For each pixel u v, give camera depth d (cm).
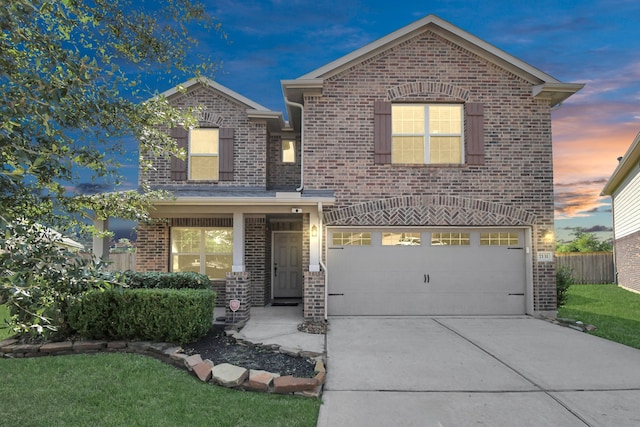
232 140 1262
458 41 1116
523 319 1041
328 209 1077
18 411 464
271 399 511
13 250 275
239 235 1020
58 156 323
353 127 1104
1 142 275
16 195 338
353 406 497
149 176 1237
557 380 589
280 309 1191
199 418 450
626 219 1903
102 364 636
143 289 767
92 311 732
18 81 312
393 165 1094
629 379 594
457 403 507
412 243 1096
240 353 708
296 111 1208
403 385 568
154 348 702
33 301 288
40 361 651
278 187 1362
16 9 296
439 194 1091
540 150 1105
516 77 1120
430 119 1129
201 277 849
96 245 966
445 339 828
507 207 1089
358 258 1089
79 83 352
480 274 1095
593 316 1116
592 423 453
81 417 451
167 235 1249
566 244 3125
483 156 1097
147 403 490
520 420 460
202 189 1230
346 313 1080
